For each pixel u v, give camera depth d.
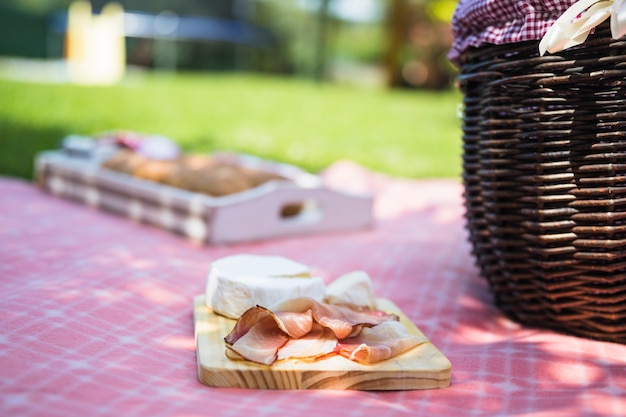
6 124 4.50
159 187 2.52
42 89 6.23
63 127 4.58
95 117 5.07
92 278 1.76
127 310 1.57
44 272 1.81
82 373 1.20
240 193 2.45
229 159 3.08
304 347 1.29
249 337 1.28
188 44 12.58
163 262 2.03
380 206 3.08
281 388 1.23
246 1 13.84
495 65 1.48
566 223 1.44
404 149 4.85
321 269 2.11
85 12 11.23
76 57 11.22
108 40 11.23
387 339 1.35
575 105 1.40
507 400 1.23
